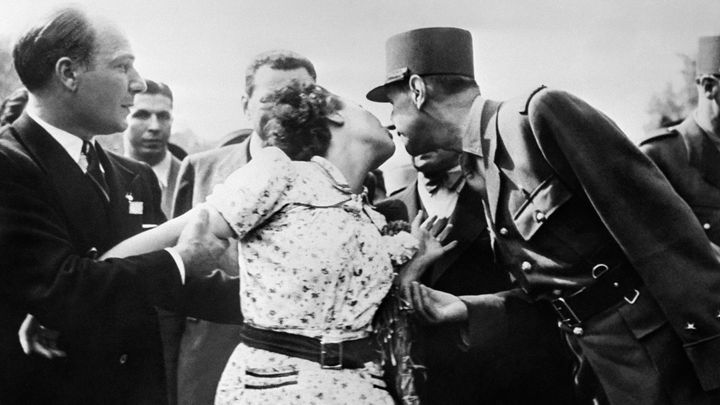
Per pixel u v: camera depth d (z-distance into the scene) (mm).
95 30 3010
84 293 2871
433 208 2992
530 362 2982
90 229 2932
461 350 2963
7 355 2855
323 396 2410
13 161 2896
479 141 2941
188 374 2941
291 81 3074
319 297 2420
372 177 3006
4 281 2867
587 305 2891
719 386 2807
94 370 2881
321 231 2439
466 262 2979
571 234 2861
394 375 2607
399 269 2713
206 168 3037
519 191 2883
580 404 2971
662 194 2857
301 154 2637
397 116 3068
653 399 2848
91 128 2986
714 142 3107
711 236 3080
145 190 3006
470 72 3064
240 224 2469
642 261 2822
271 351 2439
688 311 2824
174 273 2916
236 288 2949
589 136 2805
